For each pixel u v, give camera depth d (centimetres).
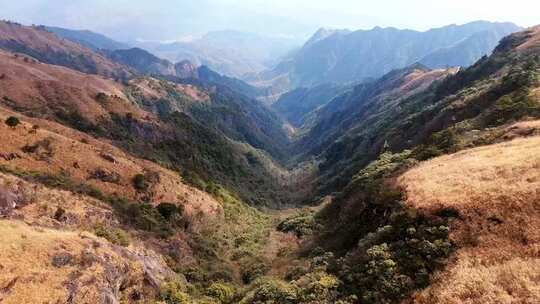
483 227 3053
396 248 3338
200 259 6419
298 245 7000
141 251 5019
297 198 15900
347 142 19275
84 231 4406
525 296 2280
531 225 2855
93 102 14450
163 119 16625
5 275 2825
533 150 4150
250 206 12138
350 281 3312
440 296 2570
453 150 5891
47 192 5131
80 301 3025
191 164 13388
